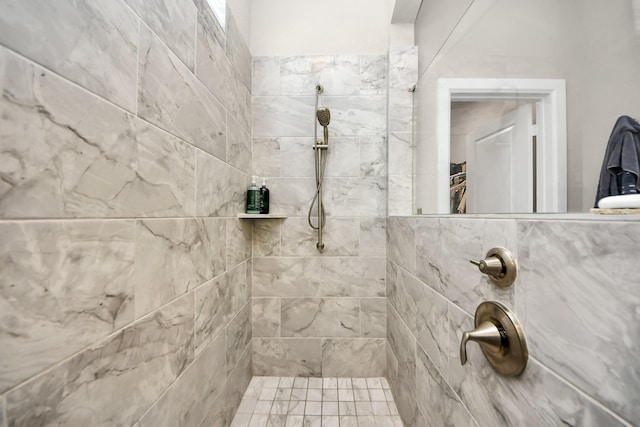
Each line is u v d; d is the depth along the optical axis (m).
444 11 1.08
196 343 0.76
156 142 0.58
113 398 0.45
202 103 0.80
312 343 1.37
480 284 0.54
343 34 1.41
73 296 0.38
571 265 0.34
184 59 0.70
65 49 0.37
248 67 1.32
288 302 1.37
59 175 0.36
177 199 0.66
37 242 0.34
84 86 0.40
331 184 1.39
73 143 0.38
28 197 0.33
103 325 0.44
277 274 1.38
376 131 1.38
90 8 0.41
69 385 0.38
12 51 0.31
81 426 0.39
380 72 1.38
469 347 0.57
